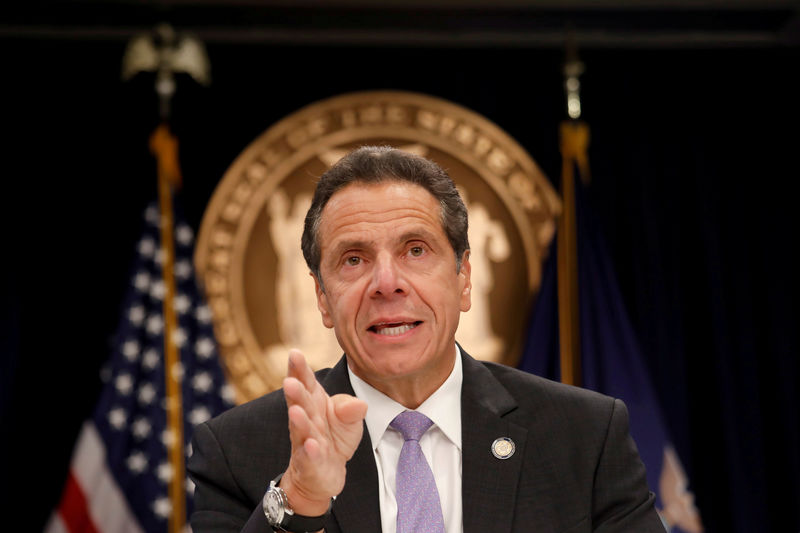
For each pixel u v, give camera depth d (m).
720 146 14.23
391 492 3.79
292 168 13.32
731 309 13.87
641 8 13.88
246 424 4.06
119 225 13.21
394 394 3.91
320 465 3.10
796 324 13.95
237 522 3.80
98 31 13.44
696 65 14.39
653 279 13.70
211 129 13.54
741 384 13.66
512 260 13.45
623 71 14.26
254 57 13.80
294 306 13.09
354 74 13.87
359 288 3.67
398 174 3.76
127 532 11.40
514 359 13.30
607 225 13.80
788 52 14.40
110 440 11.61
